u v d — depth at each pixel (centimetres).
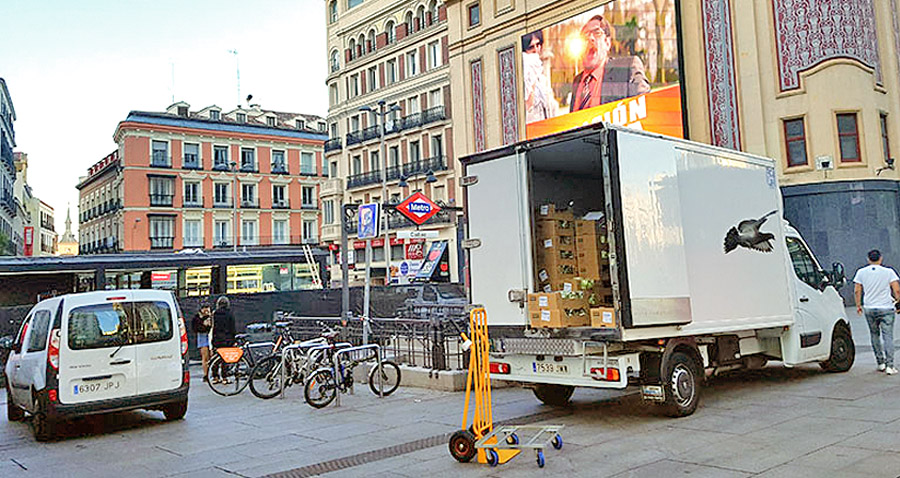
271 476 649
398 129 4741
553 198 922
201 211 6216
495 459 635
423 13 4694
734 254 893
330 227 5259
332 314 2119
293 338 1411
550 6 2895
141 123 5969
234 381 1241
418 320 1172
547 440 648
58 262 2217
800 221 2236
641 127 2523
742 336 947
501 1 3138
